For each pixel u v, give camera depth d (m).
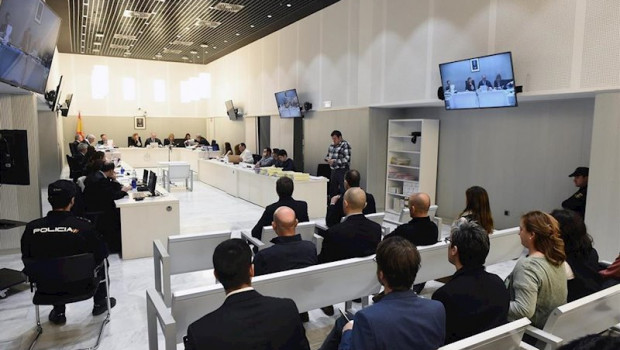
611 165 4.18
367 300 2.97
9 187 4.99
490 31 5.30
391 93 6.93
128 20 9.43
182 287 3.96
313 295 2.40
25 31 3.94
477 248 1.75
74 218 2.89
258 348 1.35
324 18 8.53
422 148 7.04
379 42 7.11
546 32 4.67
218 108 15.38
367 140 7.59
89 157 6.52
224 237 3.24
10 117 4.95
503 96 4.99
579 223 2.26
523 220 2.16
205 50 13.53
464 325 1.69
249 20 9.54
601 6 4.16
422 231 2.89
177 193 9.75
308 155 9.42
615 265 2.41
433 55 6.12
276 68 10.60
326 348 1.70
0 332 3.07
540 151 5.66
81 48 13.43
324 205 7.32
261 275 2.39
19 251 5.07
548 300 2.02
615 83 4.07
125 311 3.44
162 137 16.45
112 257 4.93
